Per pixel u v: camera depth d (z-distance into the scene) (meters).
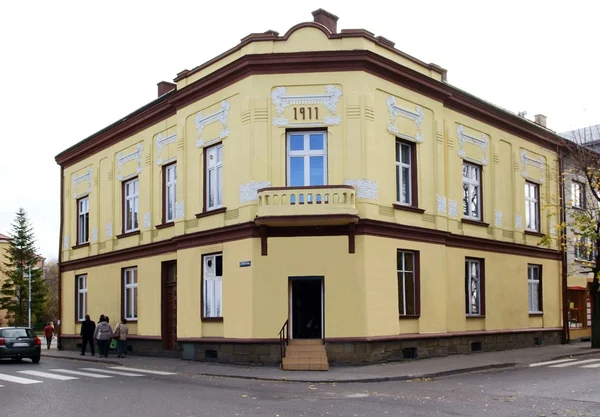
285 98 21.91
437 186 24.66
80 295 34.34
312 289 21.84
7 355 24.70
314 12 24.22
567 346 29.91
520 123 30.08
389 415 11.72
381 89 22.58
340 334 20.83
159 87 30.81
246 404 13.23
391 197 22.53
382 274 21.64
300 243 21.31
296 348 20.61
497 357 23.61
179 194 25.25
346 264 21.08
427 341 23.42
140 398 14.29
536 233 30.78
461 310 25.56
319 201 20.66
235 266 22.05
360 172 21.45
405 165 23.80
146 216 28.20
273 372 19.27
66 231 35.69
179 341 24.36
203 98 24.45
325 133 21.92
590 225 28.47
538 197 31.72
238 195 22.30
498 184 28.67
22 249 80.06
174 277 26.78
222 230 22.61
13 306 78.81
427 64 24.80
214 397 14.34
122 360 25.48
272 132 21.83
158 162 27.67
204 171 24.30
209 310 23.52
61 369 22.06
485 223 27.38
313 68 21.92
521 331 28.86
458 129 26.48
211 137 23.92
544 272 31.28
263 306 21.14
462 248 26.00
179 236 24.75
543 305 30.89
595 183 29.81
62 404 13.60
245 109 22.12
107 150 31.83
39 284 79.69
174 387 16.34
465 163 27.08
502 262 28.36
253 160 21.77
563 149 33.38
